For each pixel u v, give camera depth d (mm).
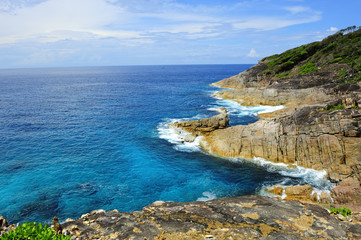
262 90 62281
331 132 26641
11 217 20016
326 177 26219
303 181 26109
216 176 27562
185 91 90938
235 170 28938
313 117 29406
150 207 14945
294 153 29172
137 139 38562
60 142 36844
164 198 23391
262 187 25250
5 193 23281
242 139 32062
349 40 74500
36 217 20156
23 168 28344
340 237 10891
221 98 73625
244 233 11094
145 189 24797
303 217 12961
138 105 64750
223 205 14922
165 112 56594
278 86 64000
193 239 10531
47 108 60125
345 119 26141
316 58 75812
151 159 31609
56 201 22375
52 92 90438
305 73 69375
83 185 25203
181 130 40875
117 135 40375
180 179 26859
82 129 43375
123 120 49406
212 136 36500
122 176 27250
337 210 13891
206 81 132875
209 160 31547
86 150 34094
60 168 28625
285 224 12180
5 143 35844
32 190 23953
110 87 108062
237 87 90438
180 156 32625
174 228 11602
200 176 27547
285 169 28688
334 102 33250
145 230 11312
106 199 22969
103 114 54375
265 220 12656
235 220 12680
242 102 65250
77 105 64500
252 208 14273
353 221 12523
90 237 10555
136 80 147375
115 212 13859
